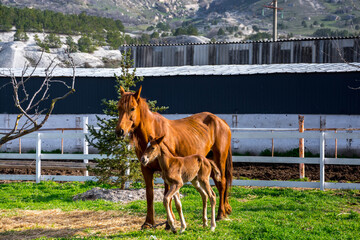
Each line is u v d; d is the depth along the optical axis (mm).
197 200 11703
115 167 12969
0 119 28328
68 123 28141
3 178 15422
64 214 10391
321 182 12844
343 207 10766
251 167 19125
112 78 27578
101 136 12945
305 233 8125
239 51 39781
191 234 7863
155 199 11883
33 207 11242
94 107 27844
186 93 26844
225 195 9586
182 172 7648
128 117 7891
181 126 8859
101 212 10531
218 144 9438
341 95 24203
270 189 13281
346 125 24062
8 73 28375
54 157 15180
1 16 137125
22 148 27516
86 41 104188
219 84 26359
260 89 25688
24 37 119188
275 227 8398
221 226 8609
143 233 8211
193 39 144625
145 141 8250
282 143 24531
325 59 37062
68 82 28062
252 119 25812
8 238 8375
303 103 24906
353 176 15734
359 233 8227
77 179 14969
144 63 42750
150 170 8492
